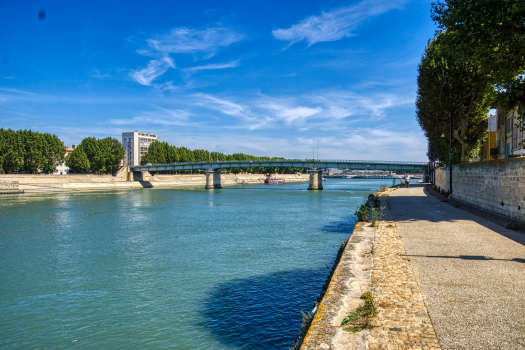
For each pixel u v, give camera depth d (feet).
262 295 49.96
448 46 68.18
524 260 35.04
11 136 327.26
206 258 72.08
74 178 350.64
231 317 43.09
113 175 420.36
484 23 59.26
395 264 35.29
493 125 147.54
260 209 166.61
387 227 60.03
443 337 19.36
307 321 26.55
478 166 88.22
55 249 83.30
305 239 89.35
